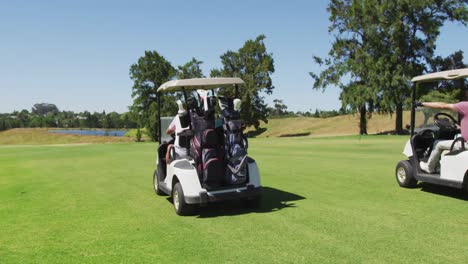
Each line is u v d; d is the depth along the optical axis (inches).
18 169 546.9
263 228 213.5
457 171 260.1
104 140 2544.3
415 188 306.7
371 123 2117.4
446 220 217.2
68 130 3732.8
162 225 227.5
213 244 190.5
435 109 299.0
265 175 399.9
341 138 1195.3
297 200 278.2
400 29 1456.7
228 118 249.8
